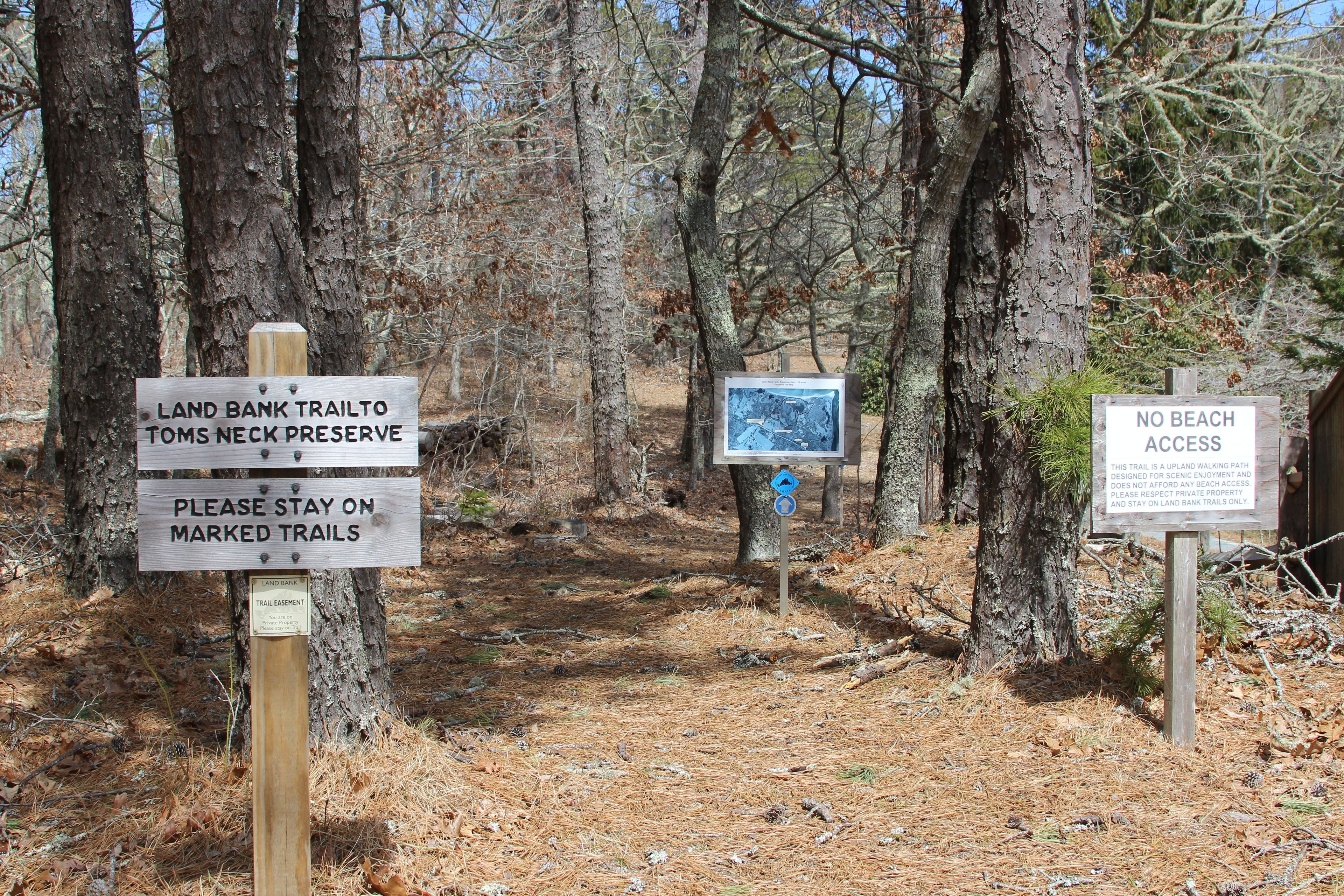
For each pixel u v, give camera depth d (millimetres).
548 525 13102
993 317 7543
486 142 13930
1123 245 16297
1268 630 5195
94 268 6176
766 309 15789
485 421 17828
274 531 2812
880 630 6320
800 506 19578
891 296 15195
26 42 12367
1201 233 18031
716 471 22672
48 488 12070
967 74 7262
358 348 4359
